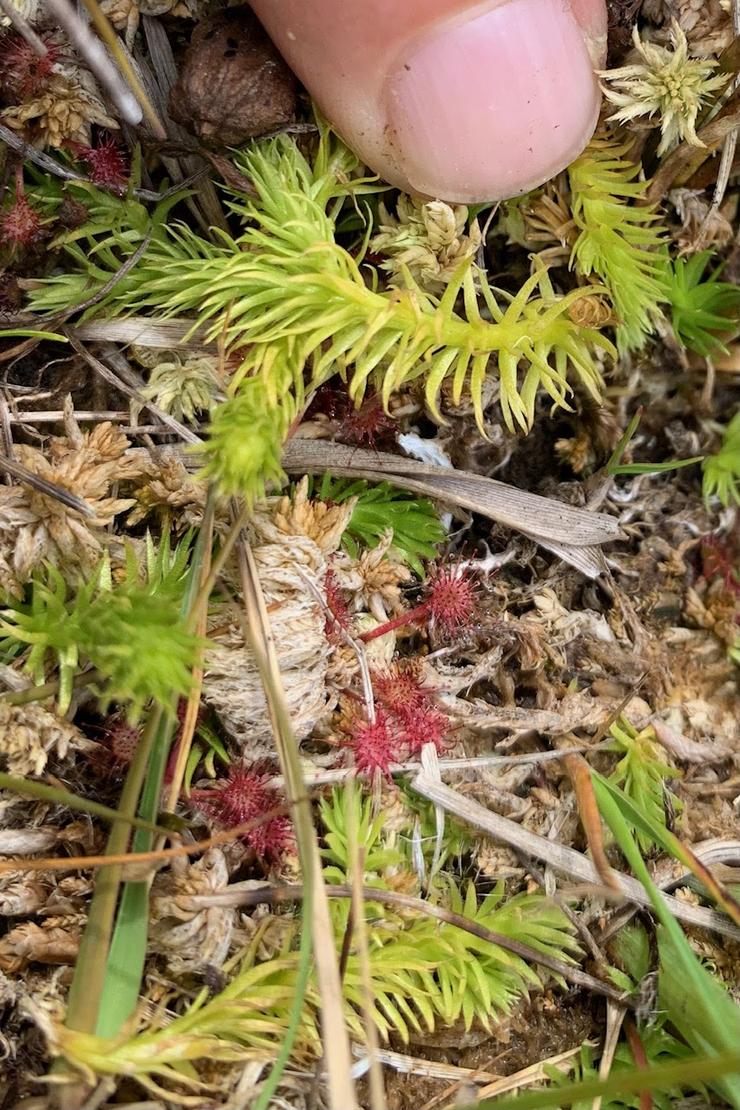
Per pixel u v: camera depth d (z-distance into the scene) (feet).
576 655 0.64
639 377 0.64
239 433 0.57
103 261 0.61
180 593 0.59
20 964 0.58
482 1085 0.60
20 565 0.59
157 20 0.61
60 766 0.59
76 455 0.60
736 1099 0.59
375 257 0.62
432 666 0.62
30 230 0.60
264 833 0.59
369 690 0.60
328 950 0.56
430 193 0.60
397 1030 0.60
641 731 0.63
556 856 0.62
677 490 0.65
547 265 0.62
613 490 0.65
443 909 0.60
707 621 0.64
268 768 0.60
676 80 0.60
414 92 0.58
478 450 0.63
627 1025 0.61
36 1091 0.58
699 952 0.62
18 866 0.57
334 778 0.60
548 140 0.59
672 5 0.61
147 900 0.58
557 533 0.63
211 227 0.60
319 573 0.60
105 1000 0.57
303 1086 0.59
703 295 0.64
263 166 0.60
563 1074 0.61
